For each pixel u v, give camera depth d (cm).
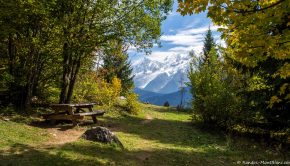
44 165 1030
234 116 2330
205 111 2491
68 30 1978
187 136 2130
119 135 1802
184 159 1398
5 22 1781
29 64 1977
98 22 2117
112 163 1170
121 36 2173
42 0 1811
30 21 1920
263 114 2012
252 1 645
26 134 1412
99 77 3622
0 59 2059
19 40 1958
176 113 4388
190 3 677
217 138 2184
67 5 2017
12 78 1875
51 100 2536
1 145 1185
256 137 2234
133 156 1327
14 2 1670
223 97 2372
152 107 5153
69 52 2003
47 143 1337
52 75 2358
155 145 1659
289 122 1917
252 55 716
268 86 1925
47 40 1962
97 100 3105
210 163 1395
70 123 1902
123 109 3134
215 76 2522
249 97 2167
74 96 2911
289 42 671
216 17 671
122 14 2134
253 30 669
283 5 615
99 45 2138
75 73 2247
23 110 1936
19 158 1066
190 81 2705
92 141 1413
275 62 1869
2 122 1521
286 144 2011
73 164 1080
